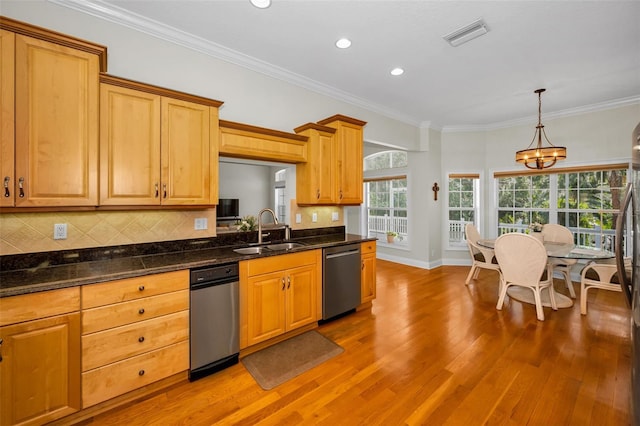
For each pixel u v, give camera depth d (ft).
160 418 5.48
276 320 8.16
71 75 5.53
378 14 7.17
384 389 6.34
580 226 14.74
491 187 17.60
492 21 7.44
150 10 7.02
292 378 6.73
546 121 15.53
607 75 10.62
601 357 7.47
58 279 5.16
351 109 12.85
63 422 5.18
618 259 5.93
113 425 5.28
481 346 8.12
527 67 9.99
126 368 5.67
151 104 6.64
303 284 8.84
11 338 4.59
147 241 7.60
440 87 11.75
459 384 6.48
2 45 4.89
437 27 7.71
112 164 6.16
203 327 6.65
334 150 10.69
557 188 15.53
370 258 11.11
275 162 10.23
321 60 9.50
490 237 17.63
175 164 7.00
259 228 9.57
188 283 6.44
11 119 4.99
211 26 7.66
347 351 7.93
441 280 14.92
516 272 10.34
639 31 7.83
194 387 6.38
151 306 5.93
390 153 19.95
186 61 8.22
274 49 8.81
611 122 13.57
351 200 11.11
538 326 9.38
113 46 7.13
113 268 6.03
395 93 12.38
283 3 6.76
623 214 5.87
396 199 19.60
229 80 9.05
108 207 6.16
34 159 5.21
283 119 10.38
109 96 6.10
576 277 14.62
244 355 7.70
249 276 7.54
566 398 5.98
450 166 18.02
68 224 6.51
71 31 6.62
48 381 4.91
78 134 5.62
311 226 11.60
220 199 12.50
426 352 7.84
